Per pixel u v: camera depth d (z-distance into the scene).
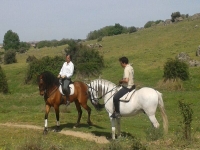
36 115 19.83
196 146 10.45
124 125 18.55
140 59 48.41
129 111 12.54
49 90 15.30
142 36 68.06
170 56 47.56
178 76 34.41
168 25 75.19
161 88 33.62
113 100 12.74
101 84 13.36
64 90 15.30
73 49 48.12
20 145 11.47
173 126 18.20
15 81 46.09
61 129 16.08
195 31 61.50
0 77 38.56
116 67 45.19
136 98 12.46
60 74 15.72
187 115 11.23
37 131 15.69
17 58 66.81
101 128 16.42
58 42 94.06
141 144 10.14
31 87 41.72
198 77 35.28
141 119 21.22
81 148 11.18
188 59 41.94
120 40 67.75
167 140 11.00
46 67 43.47
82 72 42.75
